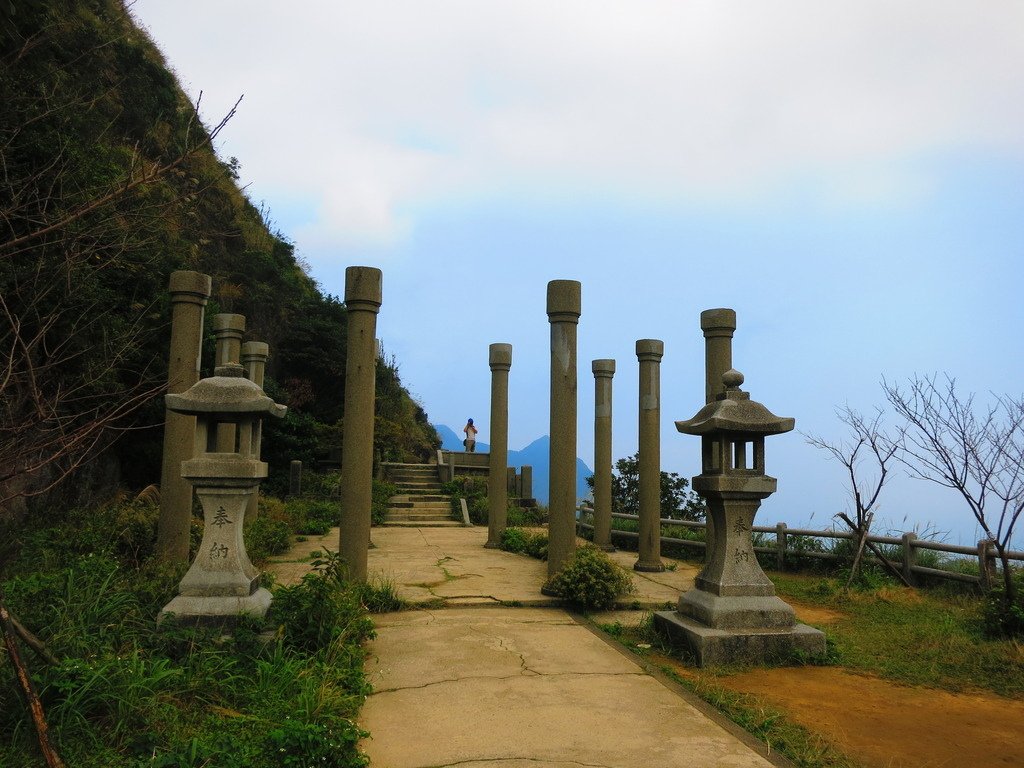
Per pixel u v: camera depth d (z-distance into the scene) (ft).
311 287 94.32
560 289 28.66
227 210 71.72
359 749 12.96
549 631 22.24
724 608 19.90
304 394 79.51
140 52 53.16
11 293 18.22
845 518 32.50
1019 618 21.35
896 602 27.48
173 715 12.78
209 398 18.63
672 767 12.50
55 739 11.45
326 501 59.82
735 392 21.49
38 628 14.65
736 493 20.51
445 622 23.17
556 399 28.30
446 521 58.90
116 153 33.99
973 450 24.49
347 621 18.60
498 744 13.35
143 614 17.29
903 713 15.87
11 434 11.99
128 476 45.39
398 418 94.84
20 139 20.99
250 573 18.51
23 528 25.79
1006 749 13.92
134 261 32.96
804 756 13.15
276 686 14.47
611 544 43.37
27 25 22.08
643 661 19.11
